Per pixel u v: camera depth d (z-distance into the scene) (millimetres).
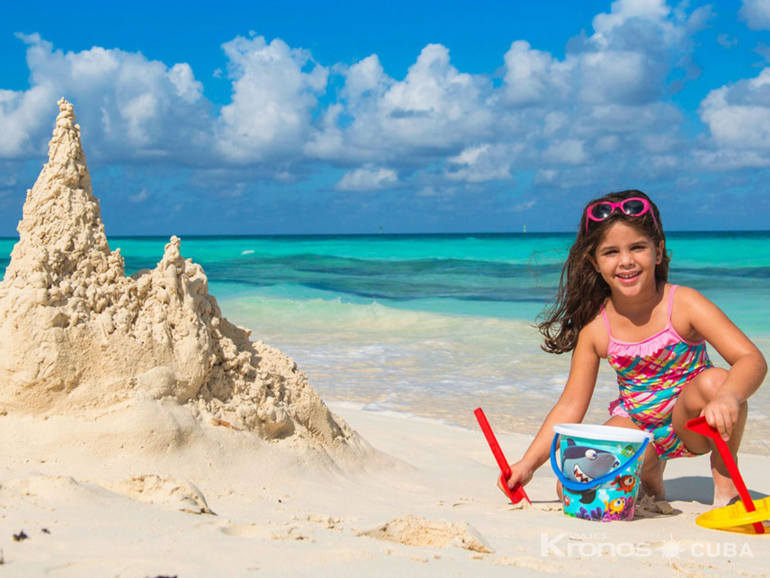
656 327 3340
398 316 12234
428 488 3672
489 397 6664
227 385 3428
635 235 3193
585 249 3352
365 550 1970
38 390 2998
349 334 10602
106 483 2432
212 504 2686
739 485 2842
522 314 13070
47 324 3004
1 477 2340
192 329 3289
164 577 1621
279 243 47656
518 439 5227
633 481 2943
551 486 3965
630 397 3488
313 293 17531
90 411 3025
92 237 3312
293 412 3598
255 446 3264
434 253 32406
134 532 1941
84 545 1797
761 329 10445
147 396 3076
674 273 20625
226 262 29344
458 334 10445
